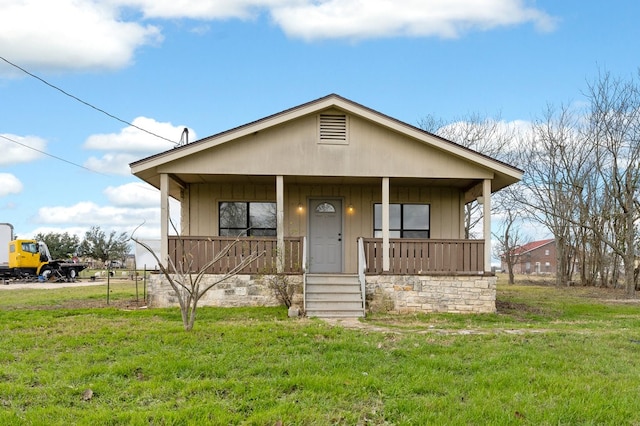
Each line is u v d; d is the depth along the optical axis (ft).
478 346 20.44
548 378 15.67
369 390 14.40
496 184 41.45
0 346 19.56
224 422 11.75
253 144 35.63
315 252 42.32
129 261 127.54
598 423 12.30
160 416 12.00
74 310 31.30
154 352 18.51
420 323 29.43
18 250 77.46
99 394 13.89
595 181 73.26
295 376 15.48
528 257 158.61
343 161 35.96
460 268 36.01
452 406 13.08
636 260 67.26
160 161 34.58
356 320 30.12
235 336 21.27
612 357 18.94
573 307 40.42
